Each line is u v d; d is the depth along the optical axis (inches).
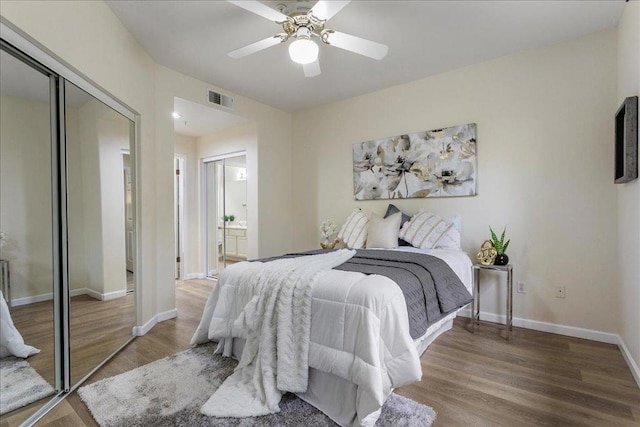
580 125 103.5
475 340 101.7
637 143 75.7
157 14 91.4
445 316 88.0
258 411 63.4
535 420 62.1
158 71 121.3
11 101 65.1
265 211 168.1
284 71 128.8
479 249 122.1
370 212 152.2
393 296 63.6
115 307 96.6
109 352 91.6
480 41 106.3
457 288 92.4
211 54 114.7
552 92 108.2
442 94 130.4
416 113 137.4
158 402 67.7
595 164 101.3
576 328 104.3
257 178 164.9
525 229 113.2
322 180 170.7
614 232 98.2
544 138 109.7
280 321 69.3
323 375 66.7
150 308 113.7
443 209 130.7
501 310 118.3
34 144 69.7
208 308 94.6
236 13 91.2
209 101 140.6
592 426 60.4
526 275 113.0
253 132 166.7
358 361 59.1
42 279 71.3
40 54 65.7
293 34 86.2
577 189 104.2
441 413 64.3
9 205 66.1
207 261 206.7
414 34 101.8
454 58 118.2
